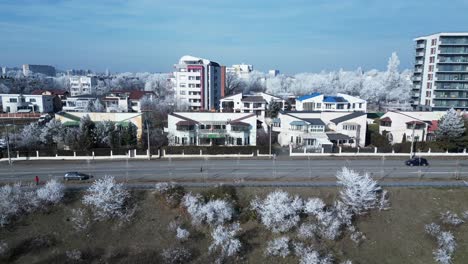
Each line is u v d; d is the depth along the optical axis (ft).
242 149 179.73
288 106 326.44
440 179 136.05
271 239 106.22
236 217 112.68
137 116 203.21
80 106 341.00
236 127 202.59
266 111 301.63
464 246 105.09
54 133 191.21
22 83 479.82
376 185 125.59
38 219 108.68
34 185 126.72
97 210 111.75
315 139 203.21
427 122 215.51
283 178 136.87
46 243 100.73
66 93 391.24
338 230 108.17
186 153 177.78
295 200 114.42
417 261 100.48
